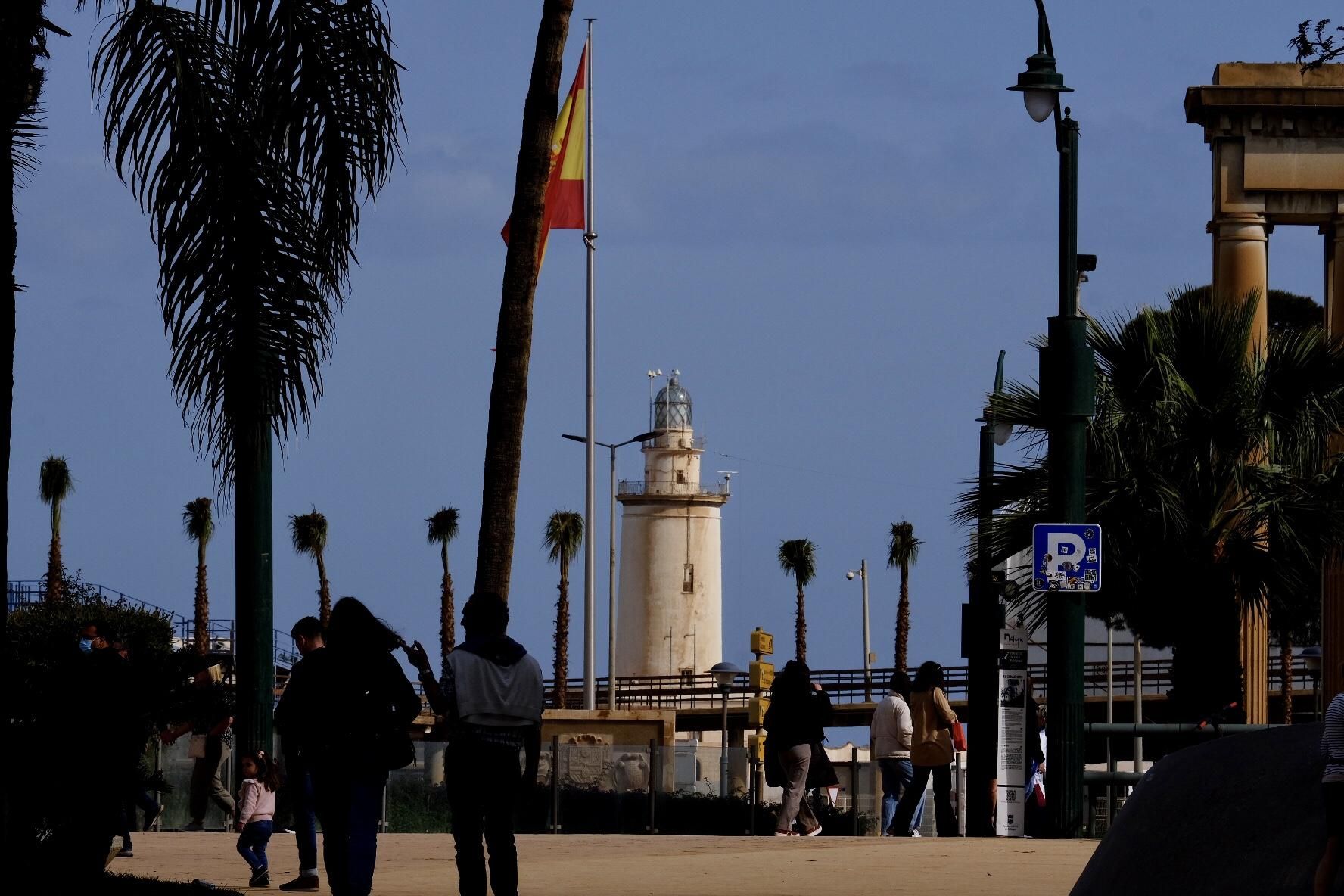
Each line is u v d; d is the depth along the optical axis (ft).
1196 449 138.82
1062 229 120.98
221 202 84.17
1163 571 138.41
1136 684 317.42
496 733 70.23
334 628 72.18
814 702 126.72
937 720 136.87
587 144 326.44
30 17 69.62
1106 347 141.28
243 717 97.25
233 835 127.85
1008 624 142.61
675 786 155.74
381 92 83.82
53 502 535.60
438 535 600.80
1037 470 142.41
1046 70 119.55
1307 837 52.75
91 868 76.38
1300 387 140.77
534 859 101.30
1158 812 57.26
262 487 96.68
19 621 178.19
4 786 68.08
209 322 85.40
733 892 82.48
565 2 118.93
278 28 82.48
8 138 68.08
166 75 83.25
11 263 67.77
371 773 71.15
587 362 338.54
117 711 77.05
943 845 110.32
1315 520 136.56
